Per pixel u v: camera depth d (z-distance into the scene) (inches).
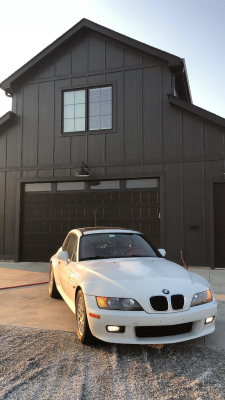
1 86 428.5
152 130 374.3
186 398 100.1
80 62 413.4
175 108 367.9
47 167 408.5
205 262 342.3
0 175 426.3
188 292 135.6
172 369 119.4
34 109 424.5
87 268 157.8
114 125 388.5
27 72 428.5
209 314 136.6
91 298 134.3
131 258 178.5
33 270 344.5
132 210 374.6
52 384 108.3
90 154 394.0
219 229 343.9
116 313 127.3
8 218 417.4
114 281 137.9
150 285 135.0
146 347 140.0
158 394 102.3
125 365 122.3
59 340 147.9
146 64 385.1
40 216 408.8
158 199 367.6
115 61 398.6
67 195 401.1
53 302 215.2
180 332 132.1
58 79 419.8
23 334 155.7
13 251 410.9
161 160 366.6
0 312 192.4
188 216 351.9
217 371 118.2
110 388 105.7
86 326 135.8
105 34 395.9
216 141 350.9
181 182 357.7
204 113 347.6
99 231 203.9
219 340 148.6
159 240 361.4
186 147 360.2
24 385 107.7
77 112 409.4
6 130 431.2
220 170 346.6
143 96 382.3
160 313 126.6
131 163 376.8
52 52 420.2
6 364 123.4
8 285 268.1
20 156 421.7
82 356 130.3
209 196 347.3
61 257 182.7
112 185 386.0
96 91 405.1
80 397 100.4
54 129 413.1
